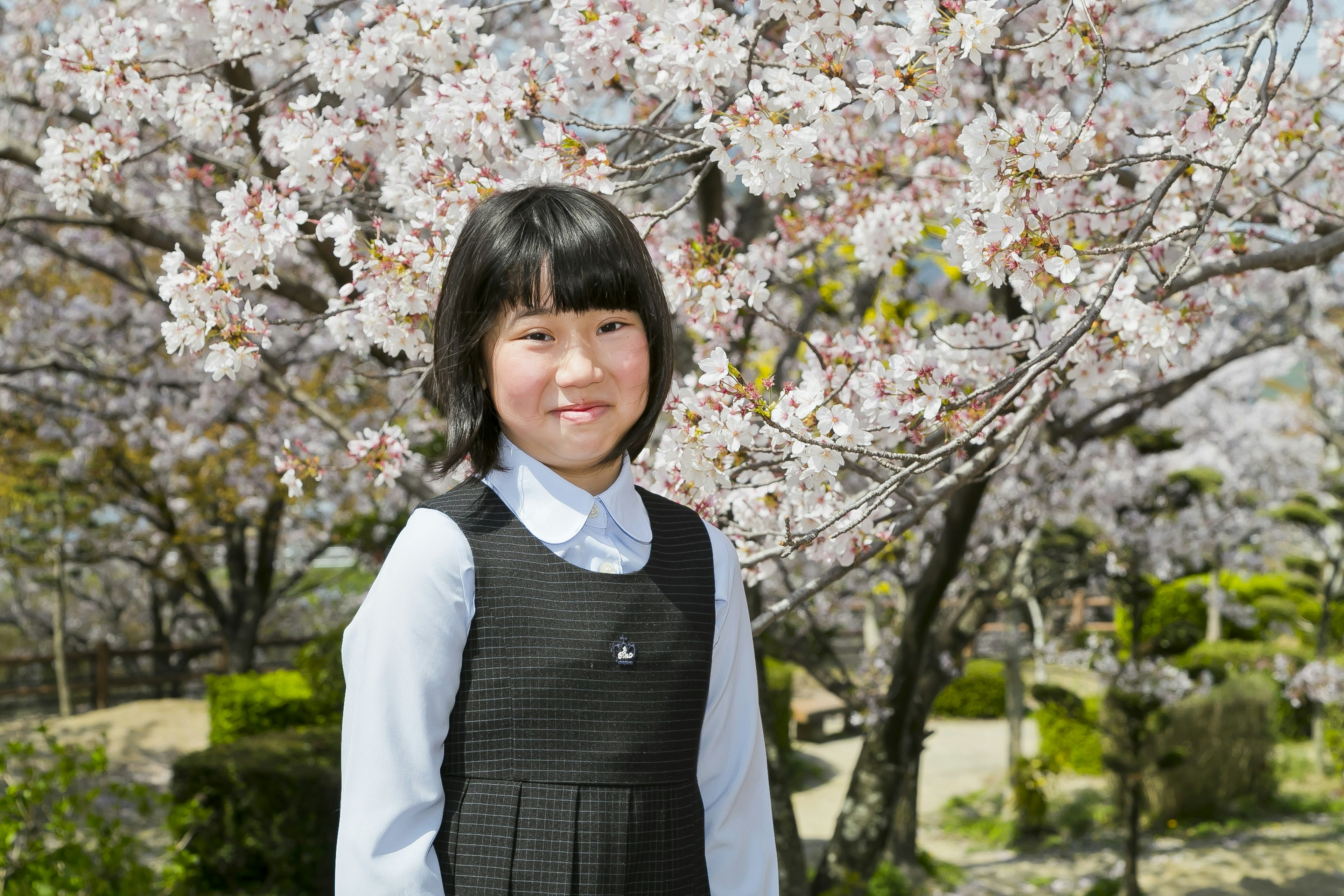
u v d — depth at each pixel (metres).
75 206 2.12
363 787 0.99
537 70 1.83
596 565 1.11
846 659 13.02
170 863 4.24
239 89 2.16
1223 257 2.19
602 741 1.03
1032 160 1.37
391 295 1.78
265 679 9.45
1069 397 2.59
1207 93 1.56
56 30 4.52
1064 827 8.66
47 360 6.30
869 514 1.51
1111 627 13.58
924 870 7.43
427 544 1.06
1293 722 11.55
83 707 12.77
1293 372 10.92
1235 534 8.00
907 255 2.83
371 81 1.97
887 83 1.57
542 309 1.07
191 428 9.63
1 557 13.10
